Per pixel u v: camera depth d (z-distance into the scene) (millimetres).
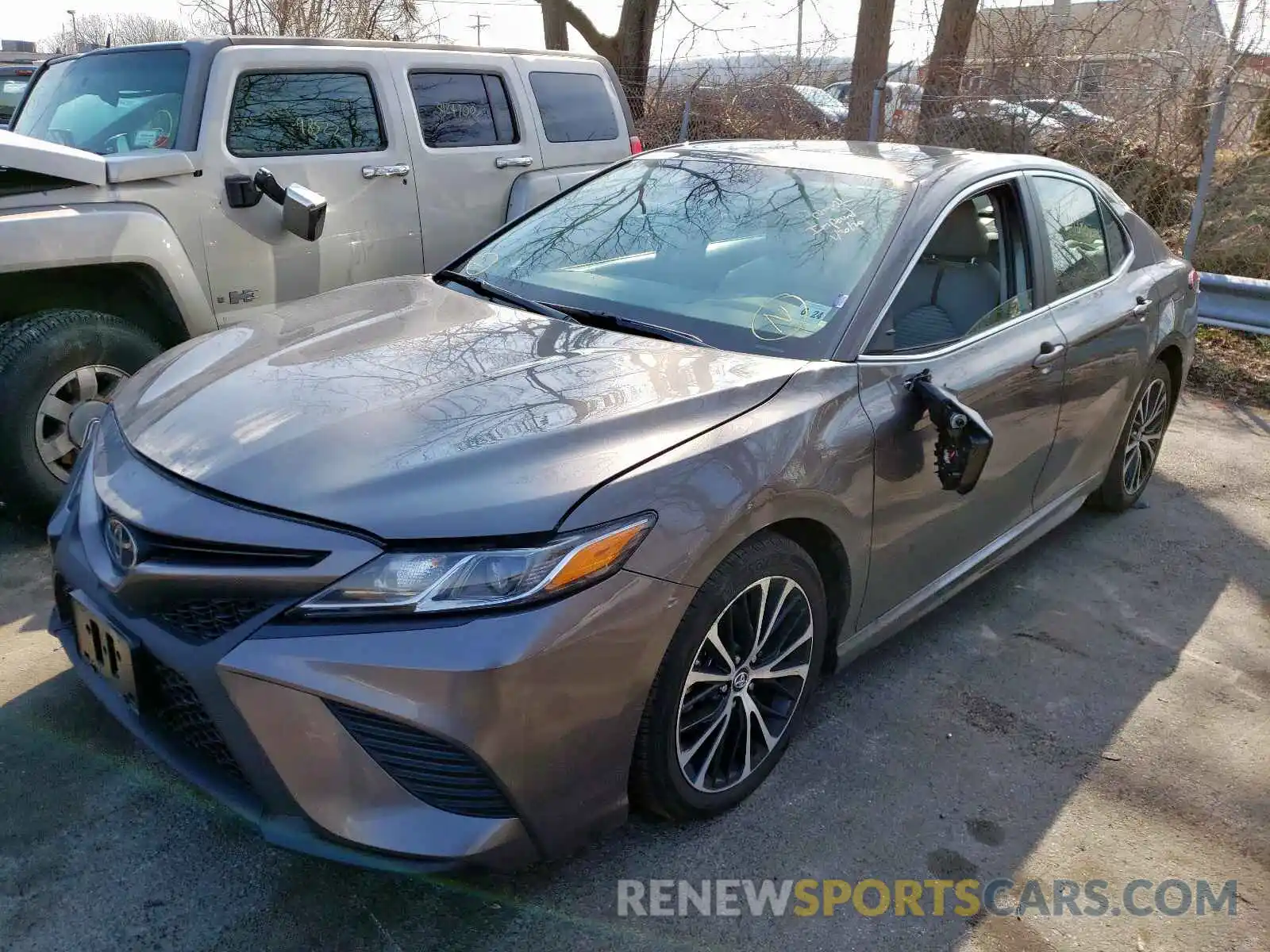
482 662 2006
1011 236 3664
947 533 3262
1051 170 4023
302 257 4820
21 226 3762
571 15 13703
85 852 2428
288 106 4789
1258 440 6086
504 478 2184
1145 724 3270
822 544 2783
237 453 2297
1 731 2822
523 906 2361
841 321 2938
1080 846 2709
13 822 2502
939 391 2871
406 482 2160
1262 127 7938
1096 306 3975
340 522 2088
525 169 5812
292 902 2326
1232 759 3119
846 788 2852
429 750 2049
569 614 2088
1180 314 4672
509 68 5805
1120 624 3904
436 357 2756
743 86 11664
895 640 3674
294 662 2018
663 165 3920
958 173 3490
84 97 5000
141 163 4160
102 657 2381
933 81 9234
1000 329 3416
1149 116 8172
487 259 3709
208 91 4500
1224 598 4160
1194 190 8172
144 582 2184
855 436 2725
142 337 4105
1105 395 4078
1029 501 3795
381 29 11500
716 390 2594
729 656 2518
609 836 2600
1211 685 3527
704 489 2334
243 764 2102
